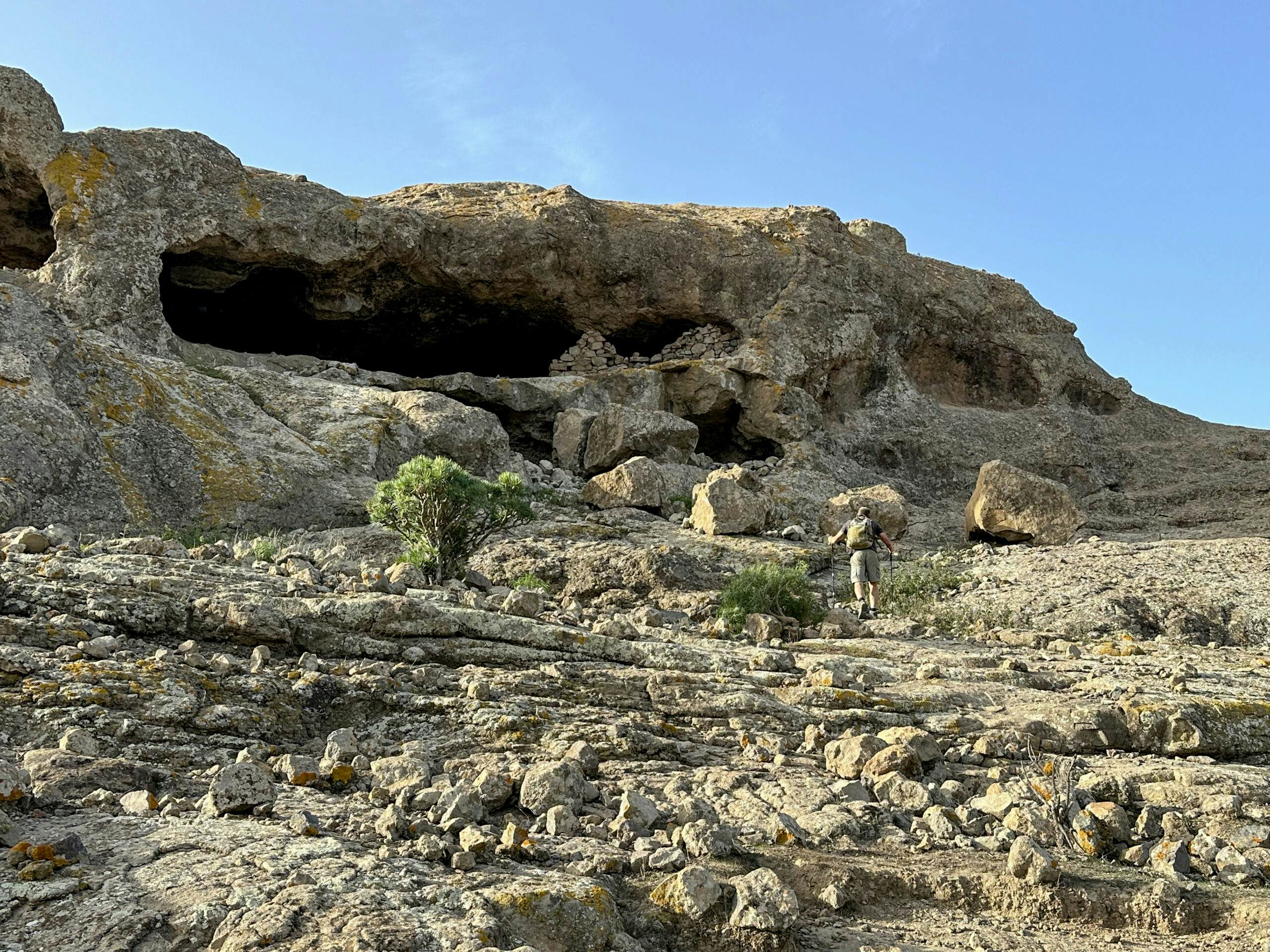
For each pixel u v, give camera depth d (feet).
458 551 34.40
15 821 12.41
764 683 22.24
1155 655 30.71
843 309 73.41
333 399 50.08
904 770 18.04
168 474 40.04
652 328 72.69
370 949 9.78
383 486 34.63
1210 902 13.87
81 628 18.44
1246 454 78.74
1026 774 18.12
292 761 15.26
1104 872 14.80
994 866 14.60
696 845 13.92
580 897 11.54
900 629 33.19
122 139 56.08
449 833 13.29
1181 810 17.25
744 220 76.02
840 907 13.34
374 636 20.93
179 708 16.22
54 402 38.06
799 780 17.34
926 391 82.94
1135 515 71.87
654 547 37.73
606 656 22.33
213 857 11.65
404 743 16.87
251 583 23.04
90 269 51.90
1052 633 34.35
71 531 34.81
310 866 11.57
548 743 17.38
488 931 10.46
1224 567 41.16
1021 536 50.60
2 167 54.75
